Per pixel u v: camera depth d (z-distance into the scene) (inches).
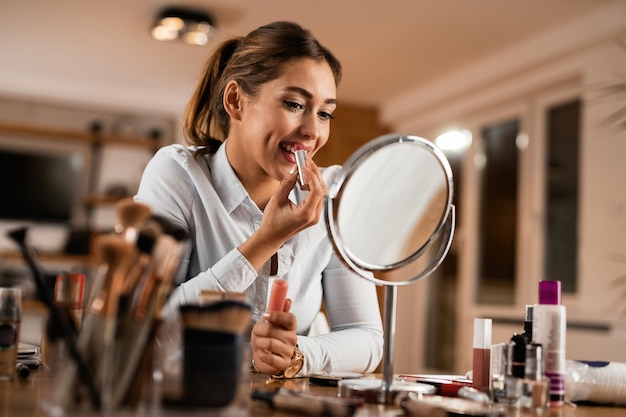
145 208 27.6
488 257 191.9
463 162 204.5
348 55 181.9
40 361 43.1
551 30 159.5
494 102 188.4
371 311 57.2
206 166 56.2
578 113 166.7
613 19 144.3
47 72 217.9
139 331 26.9
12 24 174.4
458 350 198.2
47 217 232.7
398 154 36.6
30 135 233.5
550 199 172.1
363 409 32.0
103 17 165.5
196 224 54.5
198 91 59.2
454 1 146.3
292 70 50.4
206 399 27.3
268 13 156.3
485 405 34.4
